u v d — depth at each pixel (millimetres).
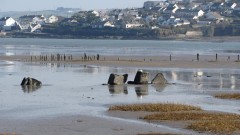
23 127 39969
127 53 175000
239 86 73688
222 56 158125
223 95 60781
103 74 93312
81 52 181125
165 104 51312
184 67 110938
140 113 46750
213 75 91938
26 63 123250
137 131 38531
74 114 46469
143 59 136625
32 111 48281
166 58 143375
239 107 51562
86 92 65188
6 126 40344
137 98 59094
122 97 60000
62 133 37719
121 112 47312
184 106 49875
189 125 40156
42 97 59625
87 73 95562
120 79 75375
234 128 38688
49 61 130000
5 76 88375
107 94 63125
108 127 40125
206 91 67000
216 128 38625
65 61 129375
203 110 48594
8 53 170000
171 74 93500
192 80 82312
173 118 43500
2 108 50125
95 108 50375
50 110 49000
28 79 73812
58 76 89062
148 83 76750
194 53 178875
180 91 66938
